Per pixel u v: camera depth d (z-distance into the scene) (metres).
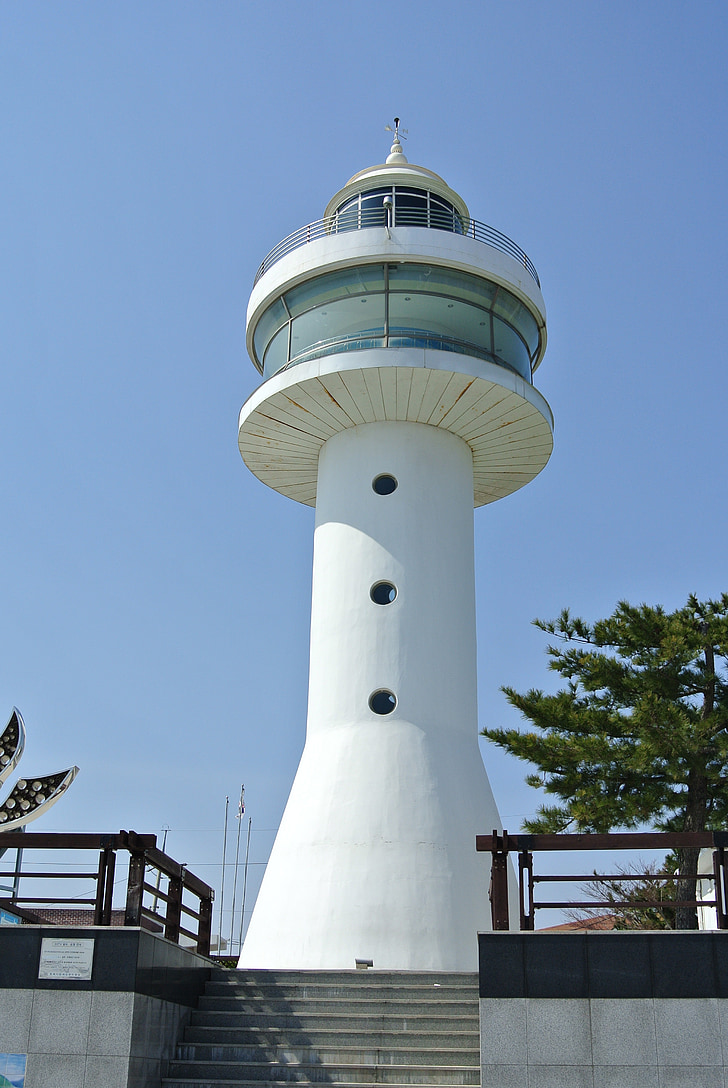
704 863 21.03
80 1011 13.16
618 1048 12.52
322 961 19.62
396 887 20.03
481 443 24.53
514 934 13.06
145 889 14.37
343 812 20.86
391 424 23.59
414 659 22.00
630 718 20.52
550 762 21.06
